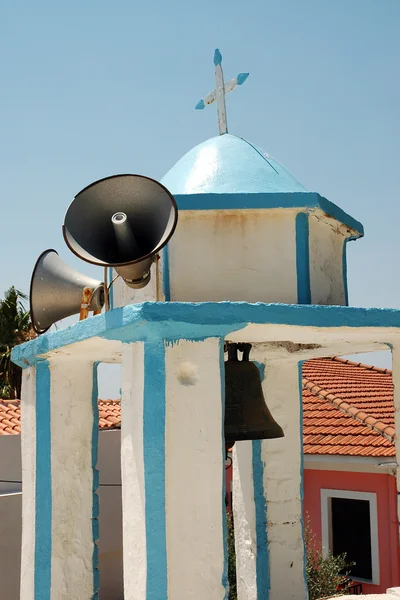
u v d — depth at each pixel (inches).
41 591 173.9
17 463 400.8
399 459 177.8
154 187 137.7
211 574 129.7
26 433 187.8
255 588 212.5
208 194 157.6
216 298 158.4
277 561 214.7
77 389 187.8
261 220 161.6
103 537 422.9
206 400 134.6
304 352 197.5
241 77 191.6
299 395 225.8
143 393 132.2
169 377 132.4
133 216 143.6
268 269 160.1
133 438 135.5
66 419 184.2
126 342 142.1
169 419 131.4
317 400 447.8
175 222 129.1
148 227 141.3
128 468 136.6
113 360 188.2
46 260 180.4
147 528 127.2
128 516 135.4
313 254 165.2
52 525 176.7
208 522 131.0
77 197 138.0
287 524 218.4
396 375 177.3
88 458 187.3
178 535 129.1
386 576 365.7
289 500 220.1
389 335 161.5
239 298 158.7
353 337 161.3
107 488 430.3
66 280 173.9
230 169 172.2
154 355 132.4
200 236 160.4
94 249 139.5
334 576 331.0
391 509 368.8
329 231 175.9
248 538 217.9
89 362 190.4
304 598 215.3
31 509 180.2
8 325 914.1
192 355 134.9
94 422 189.6
